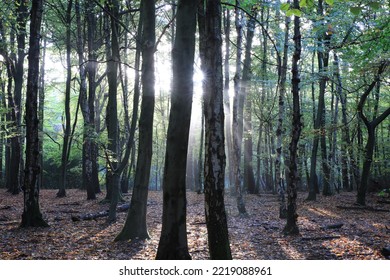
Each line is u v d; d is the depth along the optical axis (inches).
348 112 1029.2
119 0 544.4
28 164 441.1
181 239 244.1
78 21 799.7
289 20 557.0
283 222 501.0
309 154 1059.9
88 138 568.7
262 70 826.2
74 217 493.0
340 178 1129.4
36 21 447.2
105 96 1110.4
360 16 554.9
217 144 217.9
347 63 726.5
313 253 320.8
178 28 242.4
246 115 975.0
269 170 1291.8
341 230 436.8
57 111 1432.1
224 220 217.9
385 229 444.5
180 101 240.4
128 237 362.3
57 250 324.2
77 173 1373.0
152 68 366.0
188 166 1488.7
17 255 301.4
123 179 974.4
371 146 705.0
